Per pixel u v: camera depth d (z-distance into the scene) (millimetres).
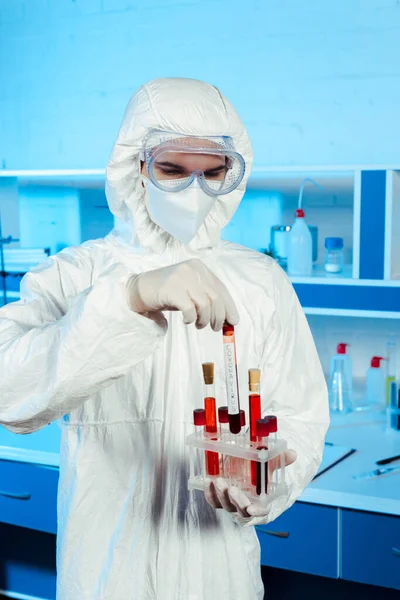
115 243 1374
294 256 2346
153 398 1267
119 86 2709
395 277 2242
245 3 2512
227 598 1277
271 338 1389
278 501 1220
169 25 2613
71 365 937
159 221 1272
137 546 1257
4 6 2799
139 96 1252
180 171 1229
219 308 958
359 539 1812
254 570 1342
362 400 2480
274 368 1393
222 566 1268
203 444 1050
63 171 2445
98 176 2580
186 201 1218
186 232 1249
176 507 1251
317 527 1847
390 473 1896
